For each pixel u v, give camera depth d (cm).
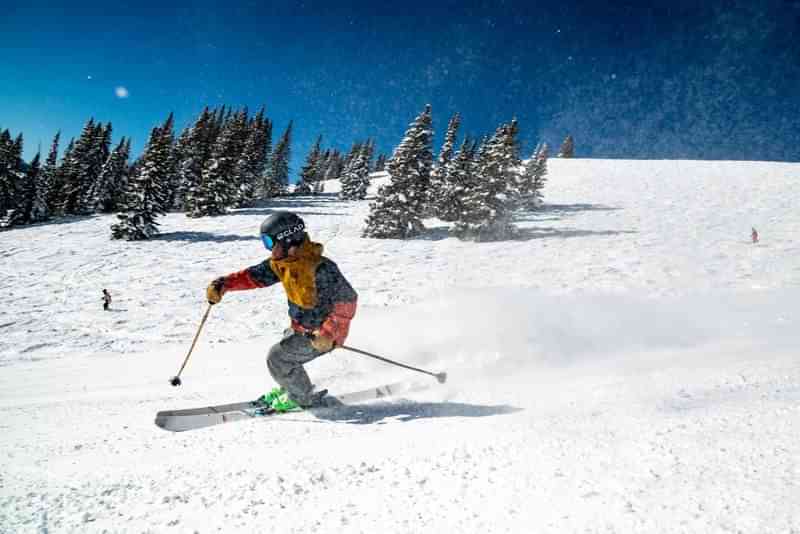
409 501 193
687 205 4528
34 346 1694
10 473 279
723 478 175
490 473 208
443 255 3103
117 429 372
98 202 5803
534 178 4612
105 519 203
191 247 3591
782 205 4297
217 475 244
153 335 1772
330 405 387
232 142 4962
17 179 5400
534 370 457
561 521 164
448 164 4447
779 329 694
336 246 3475
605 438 230
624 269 2466
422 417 326
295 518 191
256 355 1111
